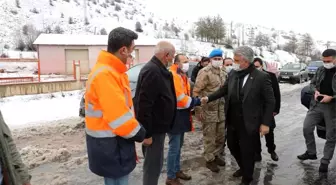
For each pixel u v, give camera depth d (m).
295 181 4.65
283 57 55.56
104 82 2.60
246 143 4.19
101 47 26.47
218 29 52.50
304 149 6.27
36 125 8.41
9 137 2.29
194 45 46.41
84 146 6.49
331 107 4.90
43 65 25.56
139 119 3.52
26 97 12.27
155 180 3.80
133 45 2.86
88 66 26.36
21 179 2.34
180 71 4.54
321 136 5.49
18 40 35.41
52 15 51.50
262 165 5.36
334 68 4.88
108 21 56.53
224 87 4.64
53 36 26.94
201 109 5.07
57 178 4.80
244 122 4.14
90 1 64.44
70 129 7.89
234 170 5.12
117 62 2.73
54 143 6.71
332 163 5.44
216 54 5.06
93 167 2.80
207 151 5.07
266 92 4.11
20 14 47.44
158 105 3.63
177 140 4.40
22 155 5.81
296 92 17.03
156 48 3.67
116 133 2.64
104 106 2.59
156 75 3.54
